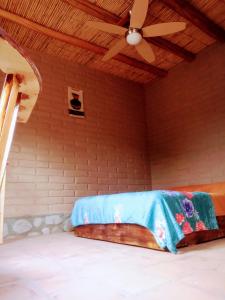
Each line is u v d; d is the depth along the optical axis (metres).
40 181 3.96
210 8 3.60
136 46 3.42
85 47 4.17
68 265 1.96
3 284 1.53
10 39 0.62
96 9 3.46
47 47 4.34
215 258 1.98
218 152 4.20
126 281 1.52
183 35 4.17
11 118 0.71
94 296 1.29
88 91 4.89
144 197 2.55
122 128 5.22
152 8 3.52
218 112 4.26
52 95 4.39
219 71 4.31
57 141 4.28
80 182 4.39
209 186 4.01
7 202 3.59
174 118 5.03
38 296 1.32
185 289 1.34
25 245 2.95
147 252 2.31
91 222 3.29
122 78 5.49
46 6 3.41
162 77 5.38
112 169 4.87
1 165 0.68
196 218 2.58
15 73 0.74
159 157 5.27
